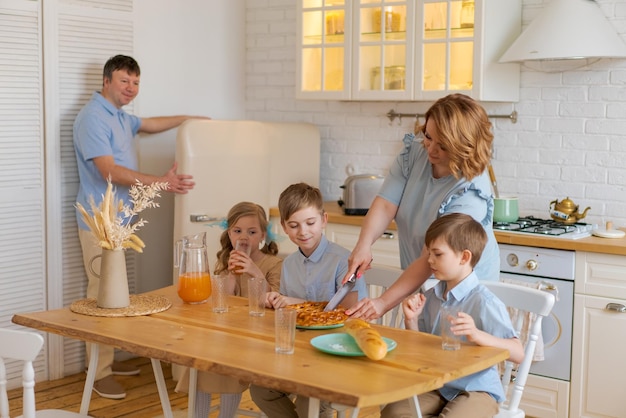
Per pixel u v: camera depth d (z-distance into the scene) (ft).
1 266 14.53
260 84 18.80
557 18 13.79
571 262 12.98
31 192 14.83
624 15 14.17
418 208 9.99
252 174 15.90
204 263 9.94
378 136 17.25
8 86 14.38
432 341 8.32
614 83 14.38
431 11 15.19
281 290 10.34
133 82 14.93
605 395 12.87
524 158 15.40
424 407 8.57
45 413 9.15
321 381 6.88
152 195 9.85
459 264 8.66
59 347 15.39
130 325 8.85
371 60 16.06
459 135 9.14
